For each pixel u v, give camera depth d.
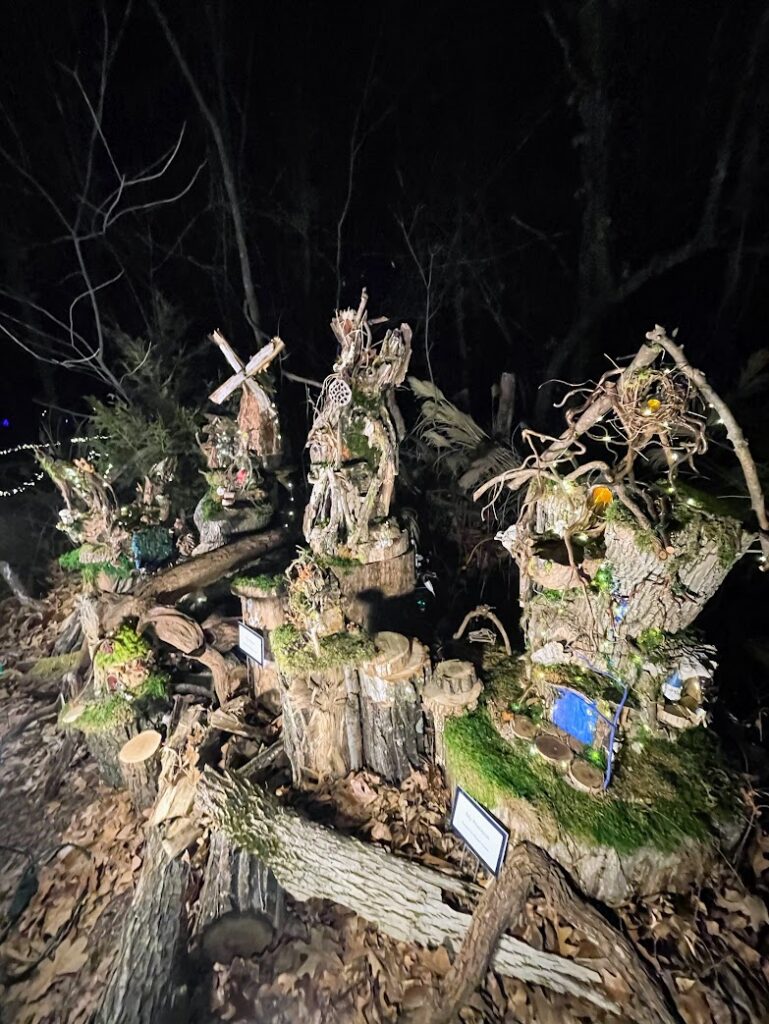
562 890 2.66
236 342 8.95
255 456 5.29
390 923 3.12
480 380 8.22
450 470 5.97
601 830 2.69
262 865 3.49
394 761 3.74
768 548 2.61
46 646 6.14
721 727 3.64
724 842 2.86
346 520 4.02
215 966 3.21
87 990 3.28
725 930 2.73
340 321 3.70
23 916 3.70
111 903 3.69
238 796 3.65
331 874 3.27
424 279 7.45
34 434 9.52
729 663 4.39
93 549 5.11
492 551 5.23
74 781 4.62
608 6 5.47
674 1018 2.38
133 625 4.20
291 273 8.67
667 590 2.78
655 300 7.19
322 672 3.50
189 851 3.73
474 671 3.45
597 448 5.14
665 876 2.78
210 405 6.97
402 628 4.25
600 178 6.20
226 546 5.02
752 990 2.55
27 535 7.75
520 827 2.82
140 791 4.12
